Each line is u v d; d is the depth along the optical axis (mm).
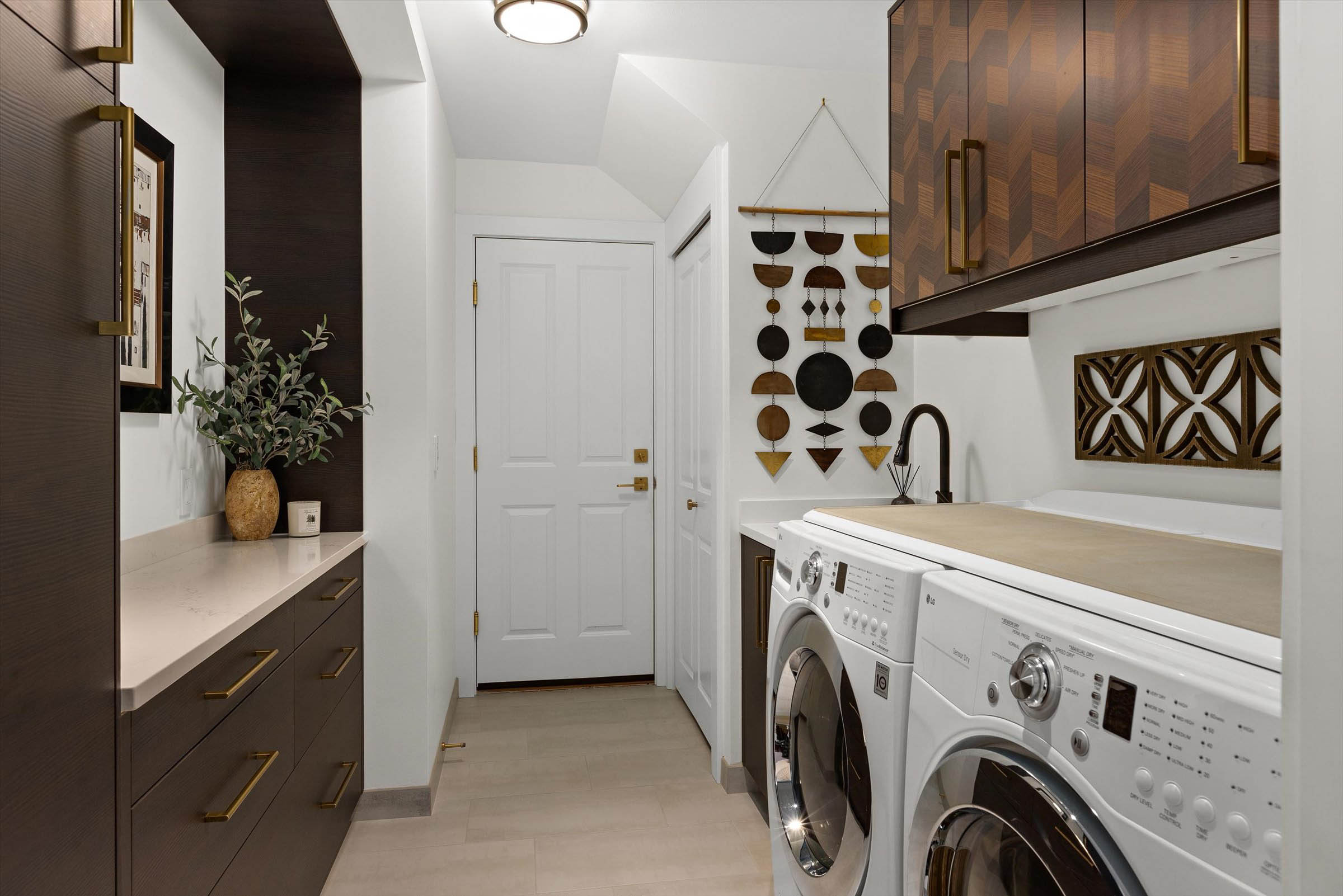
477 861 2059
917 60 1838
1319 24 419
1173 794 647
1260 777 583
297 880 1633
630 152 3037
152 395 1729
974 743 949
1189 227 1078
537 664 3486
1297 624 430
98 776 863
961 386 2260
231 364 2199
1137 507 1520
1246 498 1364
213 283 2109
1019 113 1429
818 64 2443
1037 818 788
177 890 1060
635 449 3512
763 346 2424
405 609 2293
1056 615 852
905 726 1132
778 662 1670
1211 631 723
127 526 1657
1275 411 1295
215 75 2131
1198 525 1353
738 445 2426
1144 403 1598
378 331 2264
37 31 763
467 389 3385
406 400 2279
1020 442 1999
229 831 1252
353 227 2246
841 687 1315
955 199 1646
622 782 2541
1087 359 1733
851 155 2488
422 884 1949
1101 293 1658
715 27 2232
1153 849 663
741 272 2428
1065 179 1299
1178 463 1490
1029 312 1951
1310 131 423
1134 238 1185
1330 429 414
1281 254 440
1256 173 931
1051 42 1330
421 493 2289
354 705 2174
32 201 753
